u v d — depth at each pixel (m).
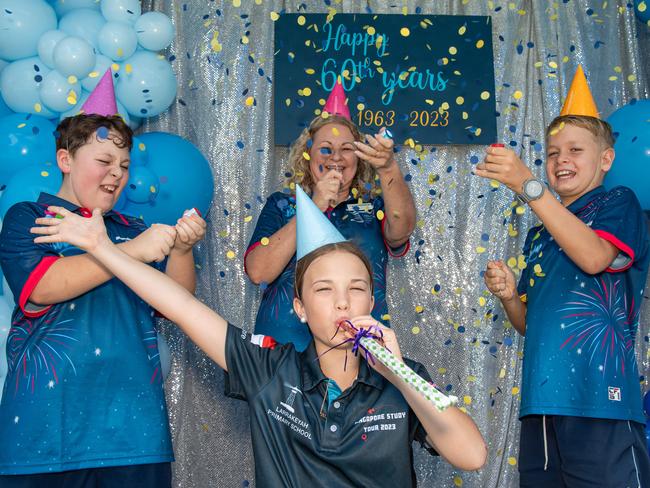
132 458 2.04
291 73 3.32
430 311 3.33
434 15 3.37
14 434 2.01
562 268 2.38
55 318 2.09
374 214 2.77
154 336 2.20
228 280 3.25
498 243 3.35
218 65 3.34
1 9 2.71
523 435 2.39
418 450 3.21
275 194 2.87
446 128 3.32
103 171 2.19
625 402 2.23
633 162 2.85
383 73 3.33
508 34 3.40
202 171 2.93
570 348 2.27
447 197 3.37
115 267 1.72
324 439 1.66
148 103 2.96
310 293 1.71
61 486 2.03
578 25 3.38
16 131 2.66
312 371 1.72
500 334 3.31
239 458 3.20
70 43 2.69
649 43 3.43
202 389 3.22
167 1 3.36
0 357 2.52
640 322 3.29
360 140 2.83
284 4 3.40
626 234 2.30
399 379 1.61
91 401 2.04
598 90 3.37
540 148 2.66
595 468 2.20
